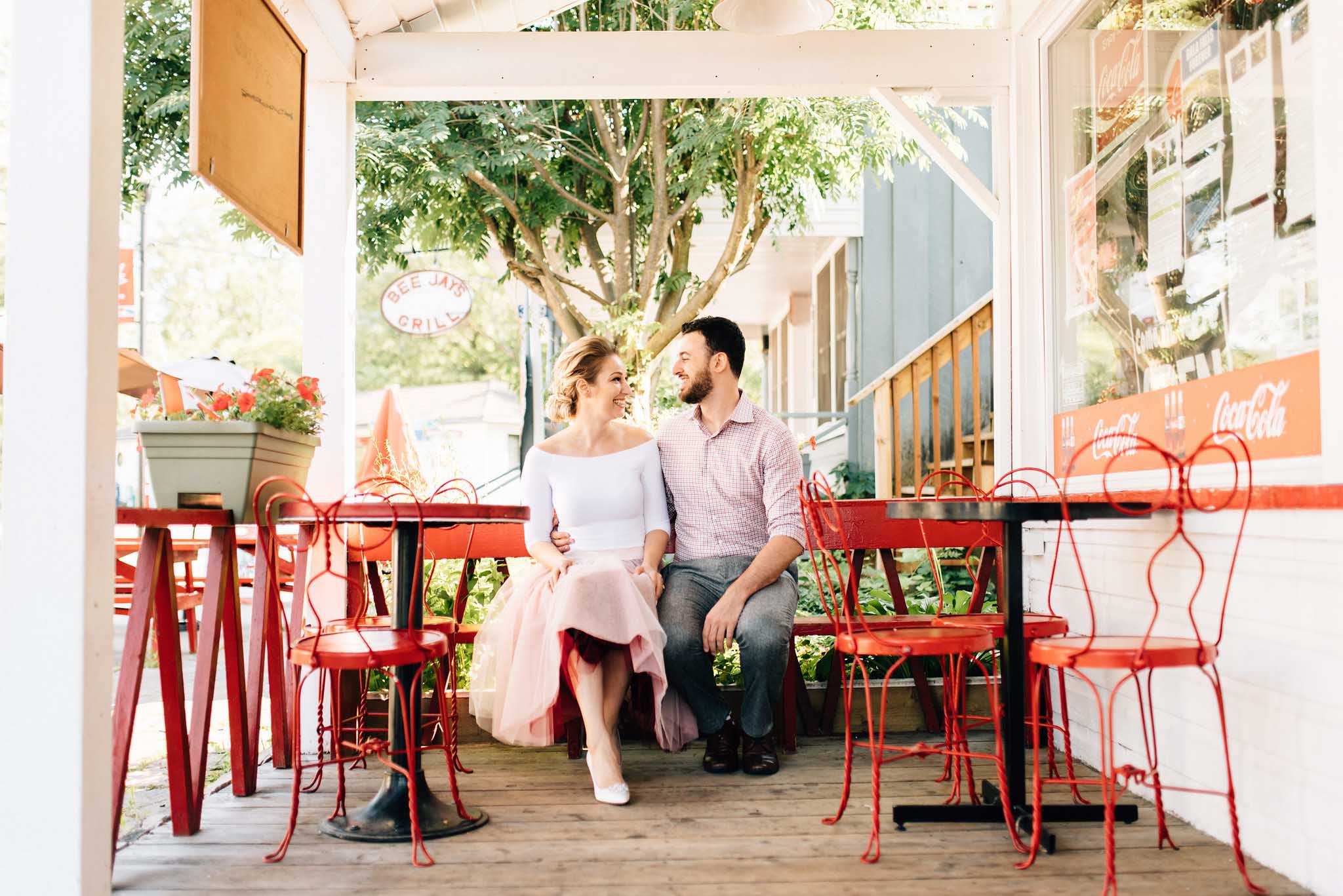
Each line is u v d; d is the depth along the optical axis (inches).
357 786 136.9
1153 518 127.0
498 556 174.2
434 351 1071.6
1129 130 144.3
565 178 334.6
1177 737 122.0
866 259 394.9
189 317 948.0
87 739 85.7
